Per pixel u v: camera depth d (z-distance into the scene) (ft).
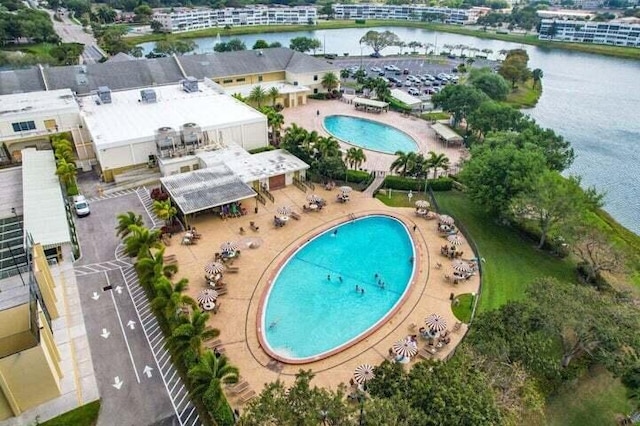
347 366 136.05
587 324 121.19
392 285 175.32
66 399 119.03
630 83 540.93
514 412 104.68
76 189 224.33
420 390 100.12
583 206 185.88
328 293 169.99
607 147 342.03
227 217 212.64
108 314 150.71
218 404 110.63
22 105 258.98
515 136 246.68
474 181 215.51
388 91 391.24
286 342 146.10
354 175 249.75
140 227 165.58
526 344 118.52
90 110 274.16
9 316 123.65
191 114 274.77
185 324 120.67
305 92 379.76
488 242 204.54
